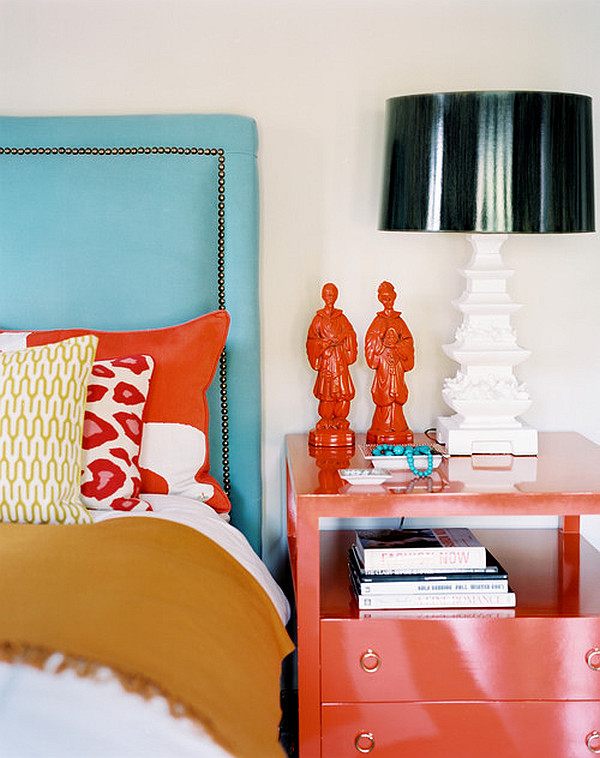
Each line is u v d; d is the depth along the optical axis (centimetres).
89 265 240
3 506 191
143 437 220
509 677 199
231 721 138
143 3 243
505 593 204
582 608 203
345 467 217
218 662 151
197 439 225
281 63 246
